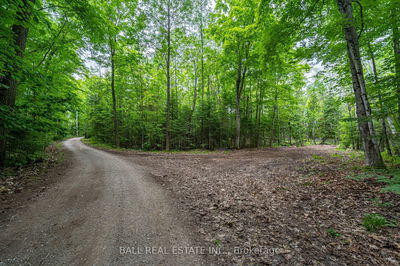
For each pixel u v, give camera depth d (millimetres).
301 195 4602
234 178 6812
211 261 2266
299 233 2844
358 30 7145
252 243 2646
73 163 9438
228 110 23703
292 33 6688
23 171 6883
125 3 16312
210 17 19172
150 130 21609
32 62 8688
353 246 2385
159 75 22266
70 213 3676
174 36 18969
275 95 21406
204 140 24469
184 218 3539
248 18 14570
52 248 2498
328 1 6277
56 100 7766
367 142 6254
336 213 3428
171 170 8312
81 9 7012
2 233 2871
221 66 18516
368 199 3814
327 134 32031
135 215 3635
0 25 4586
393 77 5906
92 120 25953
